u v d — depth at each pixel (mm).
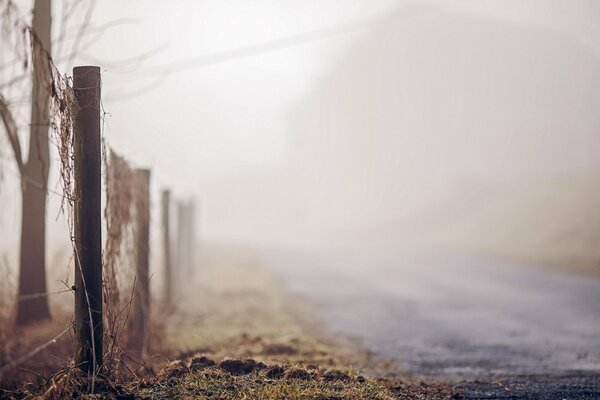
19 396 7246
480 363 10922
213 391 7141
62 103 7078
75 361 7121
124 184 9391
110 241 8406
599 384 9055
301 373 7984
